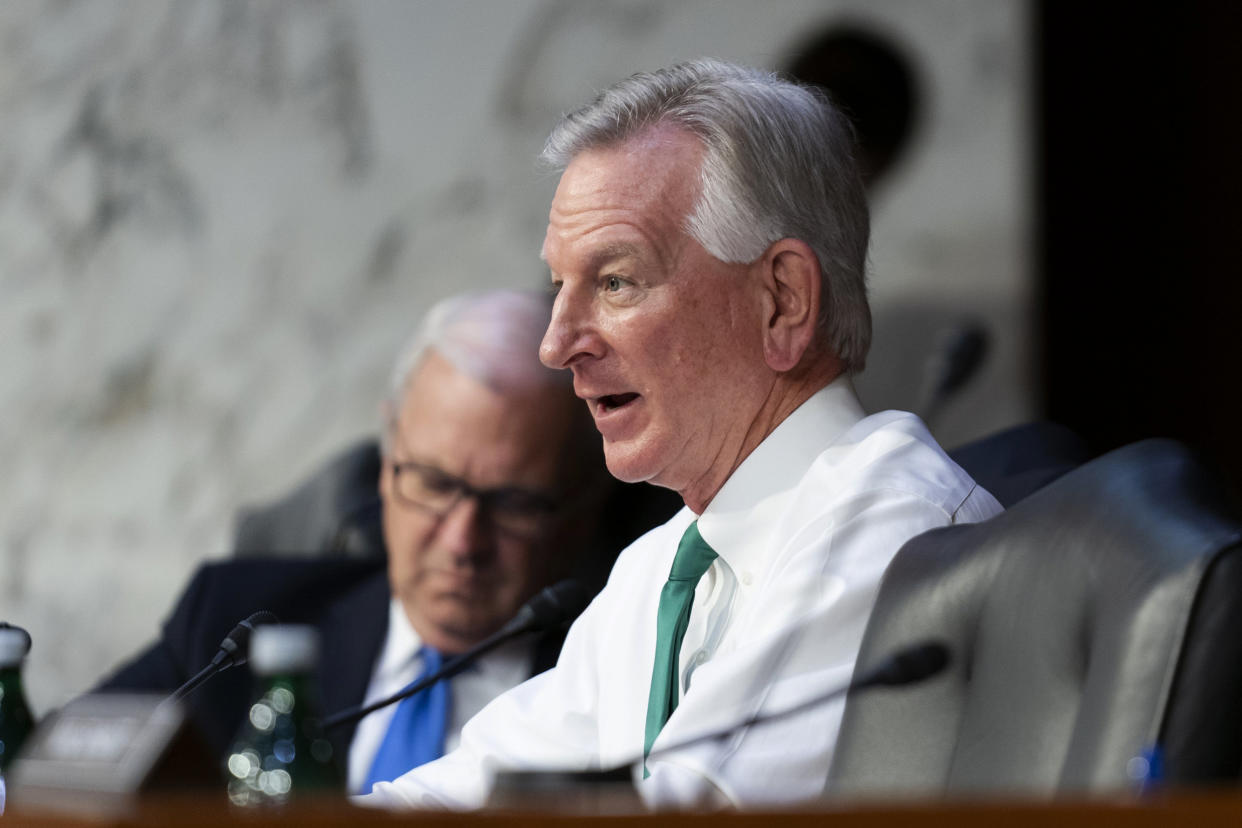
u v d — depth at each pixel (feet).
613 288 12.41
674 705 12.21
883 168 28.48
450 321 18.34
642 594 13.25
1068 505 8.98
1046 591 8.69
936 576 9.53
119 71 33.86
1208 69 28.30
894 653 8.55
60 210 34.04
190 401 33.09
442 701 17.56
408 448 17.89
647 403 12.42
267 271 32.76
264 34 32.86
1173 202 28.43
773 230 12.25
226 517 32.73
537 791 6.46
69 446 33.58
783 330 12.34
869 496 11.53
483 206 31.53
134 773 6.23
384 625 18.42
